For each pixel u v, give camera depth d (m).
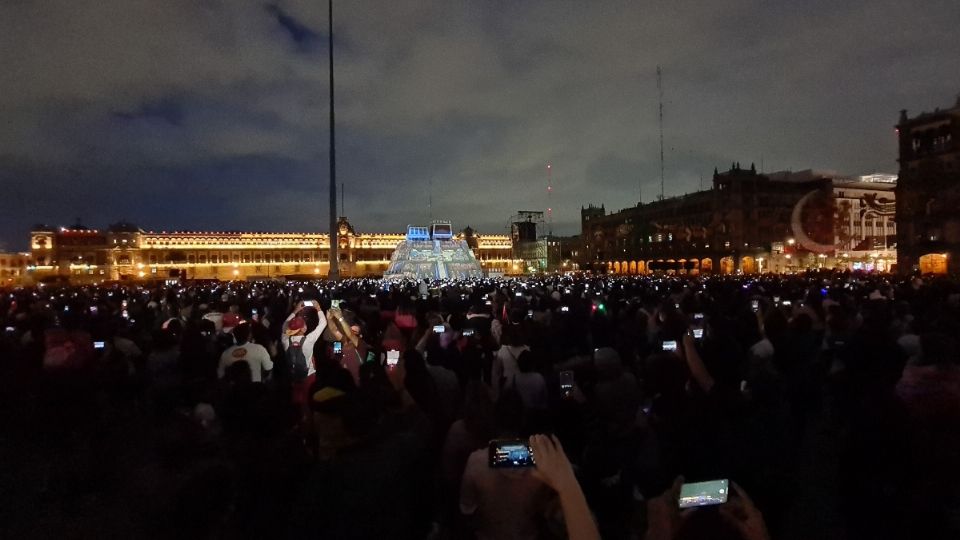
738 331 8.68
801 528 6.52
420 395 5.65
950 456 4.37
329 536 3.39
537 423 5.11
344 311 11.42
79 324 13.02
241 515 3.83
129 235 136.50
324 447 3.65
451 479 4.93
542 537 3.72
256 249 152.50
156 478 3.58
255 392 4.30
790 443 4.29
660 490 4.32
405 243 99.81
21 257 126.06
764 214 85.19
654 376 4.69
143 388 8.45
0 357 9.47
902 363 6.61
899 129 63.97
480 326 11.45
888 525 4.50
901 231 62.91
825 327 11.22
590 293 21.88
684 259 92.94
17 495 7.81
